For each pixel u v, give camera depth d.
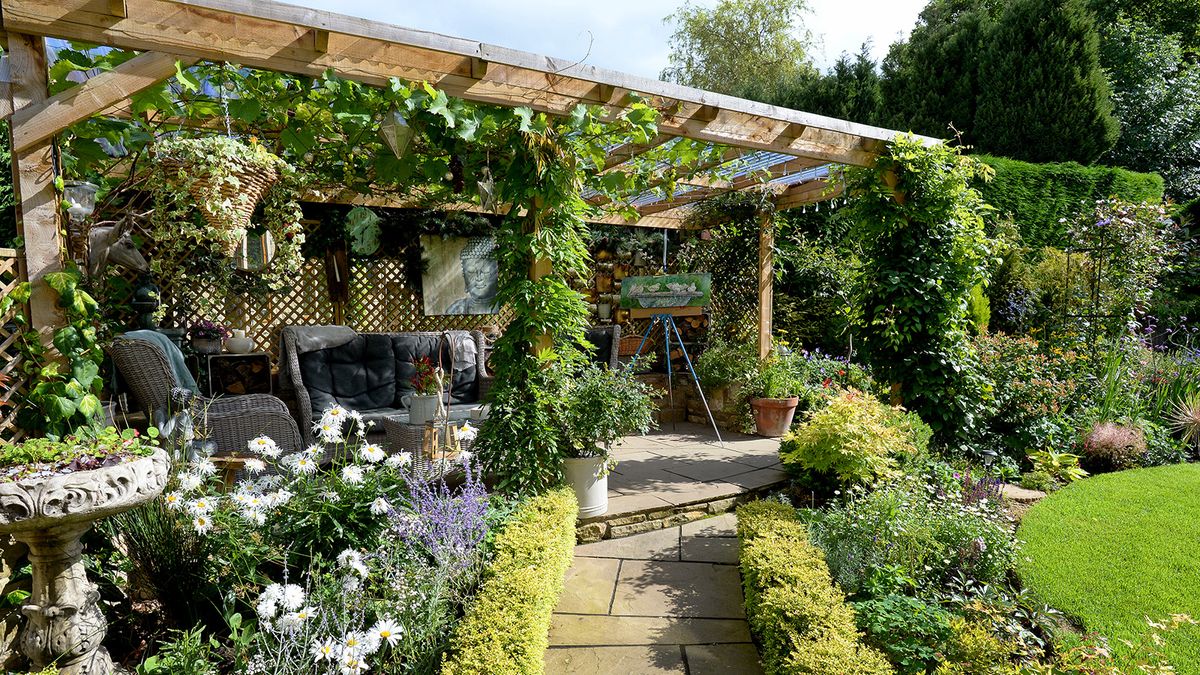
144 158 4.07
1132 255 7.31
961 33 12.45
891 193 5.27
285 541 2.82
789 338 8.40
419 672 2.38
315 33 3.04
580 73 3.69
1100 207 7.60
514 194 3.90
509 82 3.55
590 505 4.07
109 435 2.61
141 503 2.33
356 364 5.79
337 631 2.49
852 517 3.51
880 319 5.36
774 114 4.50
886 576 3.10
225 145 3.38
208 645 2.47
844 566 3.23
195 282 6.20
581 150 4.15
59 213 2.83
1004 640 2.66
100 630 2.44
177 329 5.78
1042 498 4.69
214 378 6.07
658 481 4.87
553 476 4.00
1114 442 5.55
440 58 3.37
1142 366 7.06
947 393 5.26
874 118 12.77
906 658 2.50
